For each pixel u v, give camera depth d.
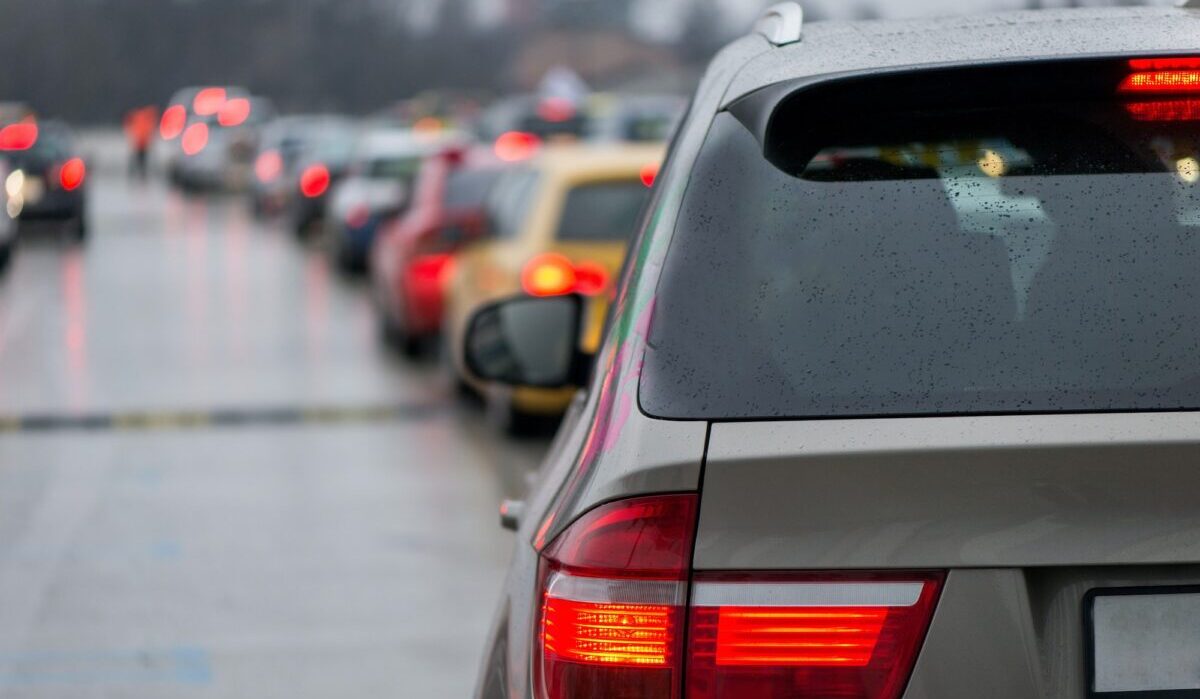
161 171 124.94
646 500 4.74
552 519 5.13
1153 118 5.28
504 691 5.40
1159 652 4.62
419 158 49.41
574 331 8.13
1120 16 5.97
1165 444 4.58
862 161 5.29
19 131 59.88
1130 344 4.86
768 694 4.61
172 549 17.03
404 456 21.78
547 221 21.28
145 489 20.03
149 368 30.02
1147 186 5.16
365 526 17.89
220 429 23.94
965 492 4.61
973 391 4.79
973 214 5.13
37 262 52.62
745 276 5.09
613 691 4.71
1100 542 4.59
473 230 25.55
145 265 51.53
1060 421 4.71
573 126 75.38
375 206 47.50
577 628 4.78
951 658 4.58
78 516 18.64
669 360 4.97
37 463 21.70
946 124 5.34
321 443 22.80
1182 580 4.62
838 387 4.83
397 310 31.48
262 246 59.66
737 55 5.98
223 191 97.62
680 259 5.18
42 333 35.12
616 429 4.95
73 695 12.42
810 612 4.62
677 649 4.67
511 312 8.16
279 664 13.14
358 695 12.34
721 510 4.68
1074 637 4.62
